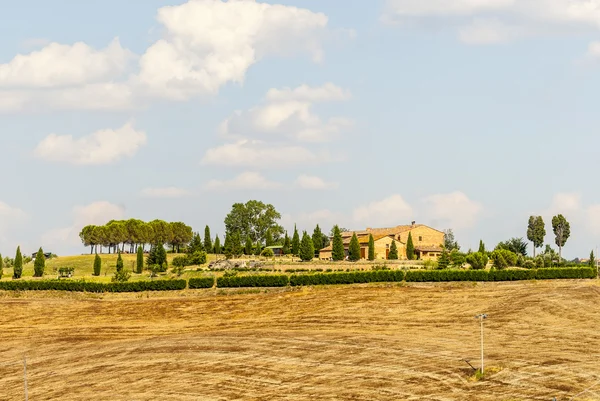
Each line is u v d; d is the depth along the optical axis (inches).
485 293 4557.1
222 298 5044.3
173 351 3619.6
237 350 3521.2
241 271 5851.4
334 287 5049.2
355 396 2699.3
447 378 2810.0
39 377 3437.5
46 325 4690.0
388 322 4033.0
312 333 3828.7
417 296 4601.4
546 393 2522.1
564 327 3651.6
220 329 4259.4
